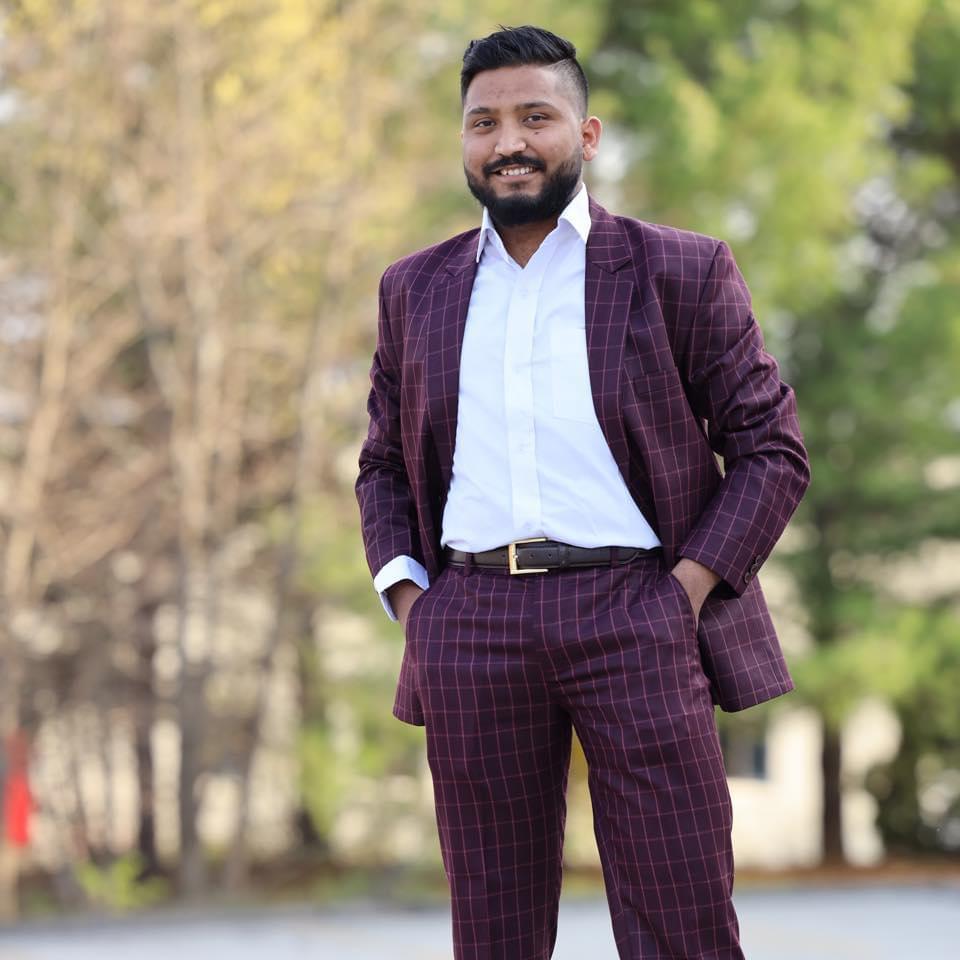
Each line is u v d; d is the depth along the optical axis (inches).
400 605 159.0
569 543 146.9
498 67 148.0
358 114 653.9
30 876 787.4
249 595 722.2
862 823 1141.1
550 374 147.9
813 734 1149.1
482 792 151.5
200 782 694.5
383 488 165.3
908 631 796.0
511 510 147.9
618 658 145.2
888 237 882.8
